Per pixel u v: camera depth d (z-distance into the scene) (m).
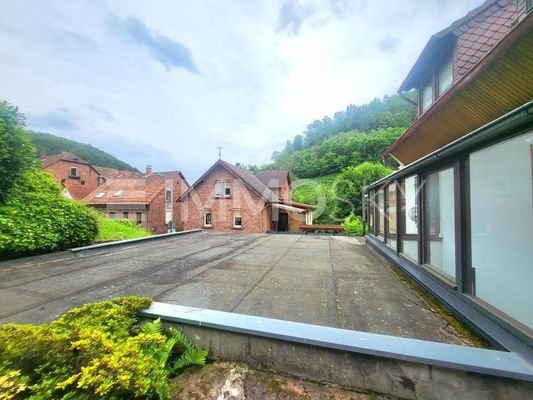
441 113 5.04
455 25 5.34
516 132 2.19
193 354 2.18
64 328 1.93
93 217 7.38
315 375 1.96
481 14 5.20
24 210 5.73
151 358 1.76
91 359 1.60
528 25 2.77
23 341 1.61
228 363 2.19
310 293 3.45
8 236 5.14
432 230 4.08
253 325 2.20
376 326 2.50
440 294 3.12
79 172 26.67
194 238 10.16
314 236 10.95
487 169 3.12
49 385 1.42
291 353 2.03
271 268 4.90
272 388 1.91
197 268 4.90
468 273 2.89
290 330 2.11
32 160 5.89
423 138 6.38
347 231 14.75
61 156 25.86
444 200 4.04
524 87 3.56
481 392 1.64
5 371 1.48
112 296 3.35
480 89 3.99
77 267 4.98
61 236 6.18
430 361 1.70
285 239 9.82
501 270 3.04
